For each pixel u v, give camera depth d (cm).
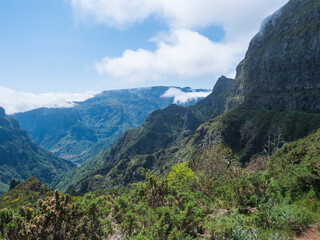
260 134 11375
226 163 3106
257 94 16200
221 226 681
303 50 14088
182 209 925
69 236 698
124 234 790
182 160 16700
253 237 606
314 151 1109
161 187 1116
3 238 632
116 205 1049
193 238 704
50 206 696
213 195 1248
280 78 15212
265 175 1377
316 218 673
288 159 1360
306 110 11969
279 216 711
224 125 13375
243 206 959
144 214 947
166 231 699
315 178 832
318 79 12612
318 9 14712
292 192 912
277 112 12131
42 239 640
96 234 757
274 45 16925
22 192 9456
